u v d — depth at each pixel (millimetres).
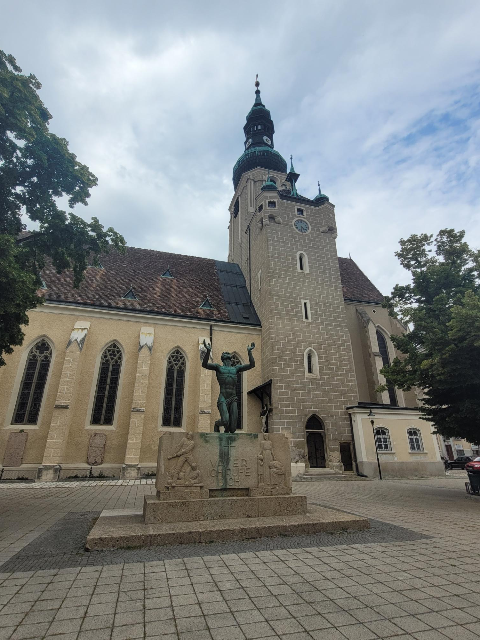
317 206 34531
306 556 7164
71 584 5727
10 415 22672
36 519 10703
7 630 4305
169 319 27750
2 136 11953
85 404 24109
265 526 8703
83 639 4117
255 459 10648
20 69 12227
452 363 14945
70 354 23797
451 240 19047
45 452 21312
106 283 29812
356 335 33094
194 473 9953
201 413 25031
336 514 10234
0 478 21141
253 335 29969
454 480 23953
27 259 12430
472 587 5648
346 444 26469
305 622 4504
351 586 5668
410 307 18297
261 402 28297
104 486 18734
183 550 7555
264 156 43906
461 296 16969
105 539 7699
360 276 39719
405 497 15695
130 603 5051
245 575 6117
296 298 30141
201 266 37688
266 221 32281
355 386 28297
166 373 26672
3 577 6031
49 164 12992
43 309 25281
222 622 4512
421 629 4344
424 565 6672
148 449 24297
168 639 4121
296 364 27750
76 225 13281
